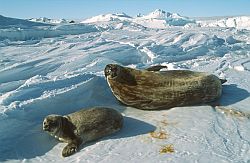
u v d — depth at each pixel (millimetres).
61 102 5953
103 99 6570
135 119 5715
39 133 5234
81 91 6383
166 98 6027
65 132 5074
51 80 6574
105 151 4652
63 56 10227
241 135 4984
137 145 4766
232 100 6406
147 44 13344
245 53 12695
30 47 12562
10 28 17859
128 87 6199
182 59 11508
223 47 13664
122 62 10680
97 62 9258
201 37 15148
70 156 4656
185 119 5535
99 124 5145
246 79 7945
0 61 9383
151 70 6895
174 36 15812
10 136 4984
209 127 5211
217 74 8398
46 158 4652
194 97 6078
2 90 6695
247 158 4285
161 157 4355
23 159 4602
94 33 19625
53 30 19359
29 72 8328
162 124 5410
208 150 4508
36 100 5617
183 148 4582
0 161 4512
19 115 5293
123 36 17328
